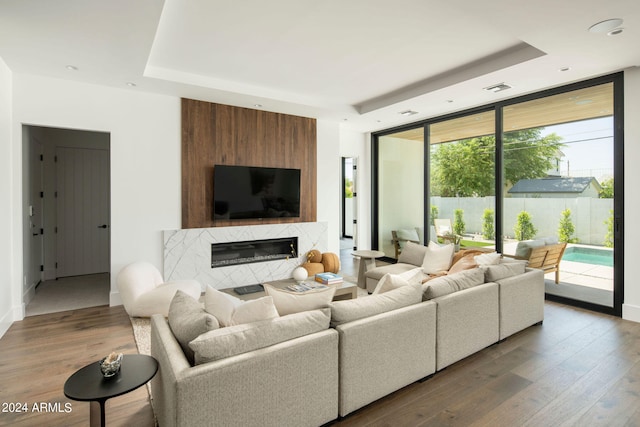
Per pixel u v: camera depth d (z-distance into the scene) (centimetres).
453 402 219
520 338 318
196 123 468
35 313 387
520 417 203
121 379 161
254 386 167
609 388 233
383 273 433
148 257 439
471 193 520
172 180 454
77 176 572
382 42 325
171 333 196
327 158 592
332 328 204
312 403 188
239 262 504
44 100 379
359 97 504
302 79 428
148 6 238
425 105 497
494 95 448
